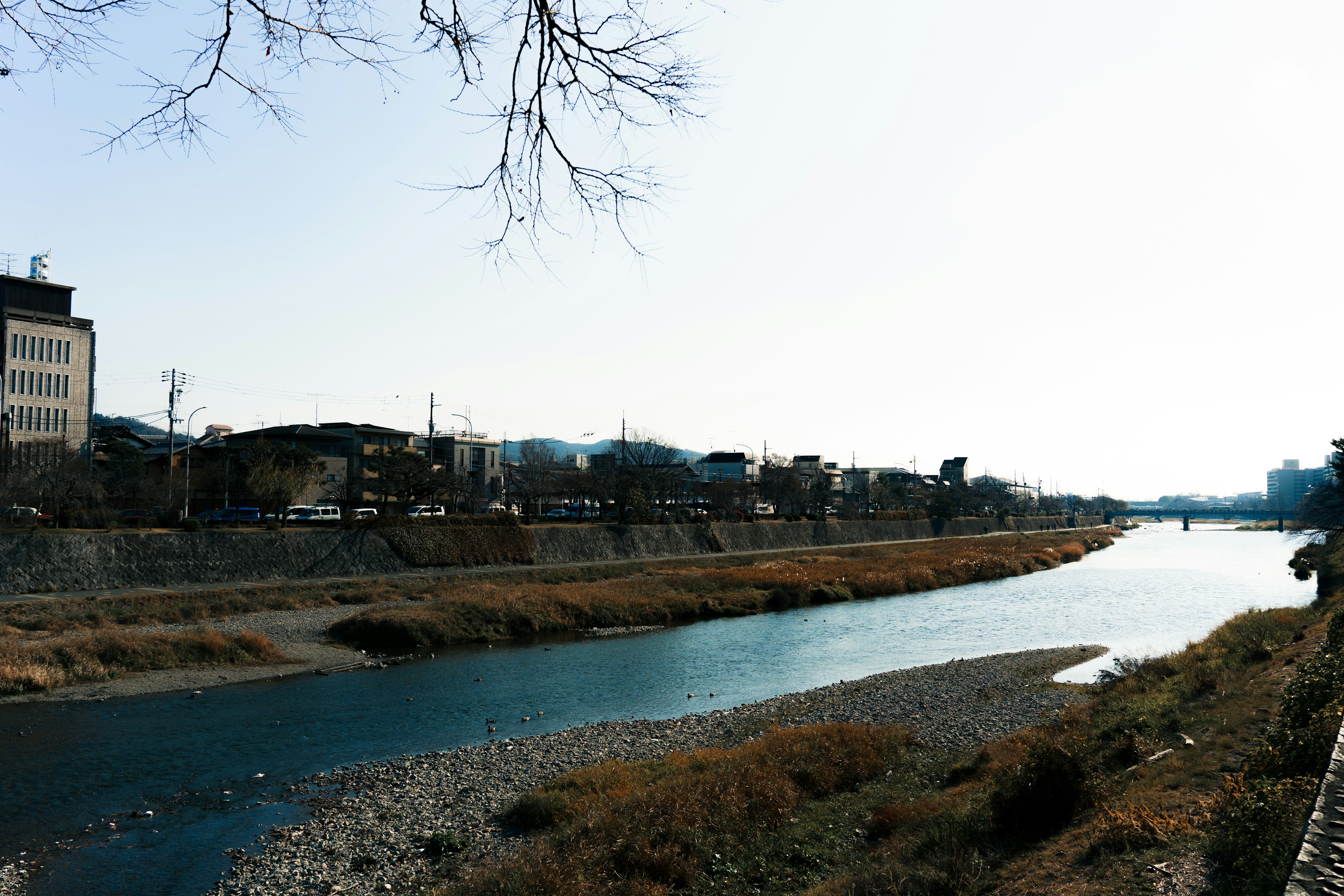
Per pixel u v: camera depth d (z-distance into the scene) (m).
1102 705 23.48
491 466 111.00
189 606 40.31
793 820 15.80
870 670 35.12
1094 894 9.59
